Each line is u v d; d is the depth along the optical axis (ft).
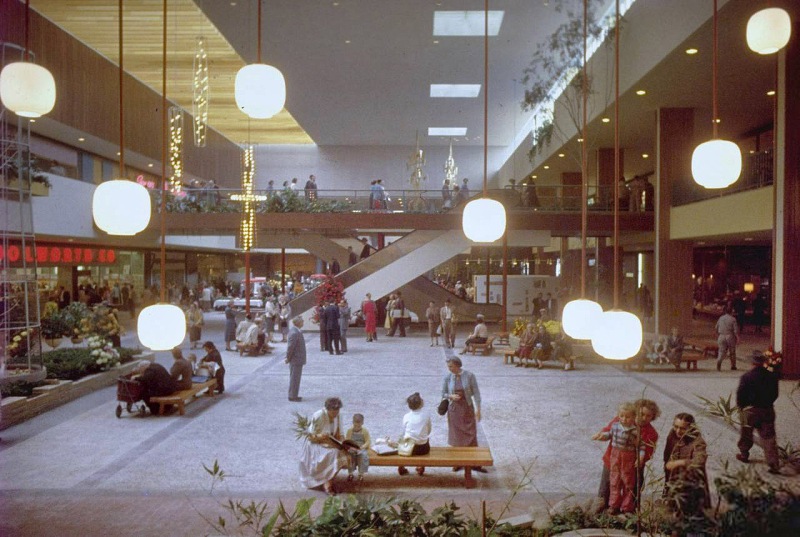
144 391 39.52
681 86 67.00
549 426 36.86
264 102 14.23
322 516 15.48
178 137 96.32
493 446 32.94
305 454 26.76
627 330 12.91
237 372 55.93
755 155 59.47
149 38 80.43
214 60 89.25
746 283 95.04
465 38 76.18
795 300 50.78
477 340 67.46
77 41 79.10
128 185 12.36
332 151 153.99
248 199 81.00
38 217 74.13
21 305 46.80
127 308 107.24
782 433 33.96
